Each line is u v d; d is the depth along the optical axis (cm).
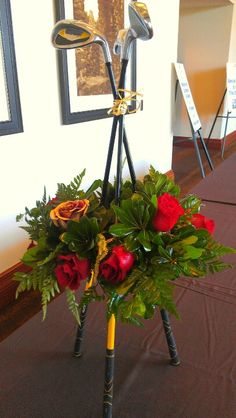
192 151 517
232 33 479
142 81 274
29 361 80
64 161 203
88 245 56
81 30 58
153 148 318
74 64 193
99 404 69
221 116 505
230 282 104
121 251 53
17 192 172
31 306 175
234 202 157
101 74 219
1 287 171
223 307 94
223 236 128
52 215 59
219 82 496
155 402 69
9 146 162
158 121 317
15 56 154
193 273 58
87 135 219
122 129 62
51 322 92
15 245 176
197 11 474
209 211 149
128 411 67
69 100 194
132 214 57
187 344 83
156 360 79
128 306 51
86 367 78
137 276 53
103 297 55
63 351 83
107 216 60
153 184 66
